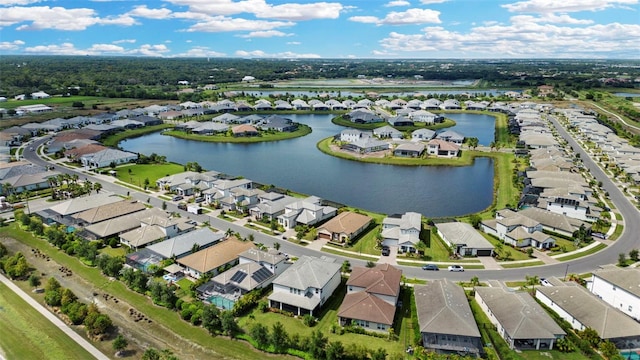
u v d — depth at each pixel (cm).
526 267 7550
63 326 5800
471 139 17325
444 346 5228
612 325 5506
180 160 15688
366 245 8406
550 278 6831
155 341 5522
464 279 7112
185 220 9044
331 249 8212
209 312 5656
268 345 5344
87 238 8469
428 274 7262
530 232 8506
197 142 19112
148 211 9388
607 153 15600
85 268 7425
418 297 6131
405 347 5359
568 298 6112
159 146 18200
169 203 10681
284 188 12312
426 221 9525
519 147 16900
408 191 12144
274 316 6050
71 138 17175
